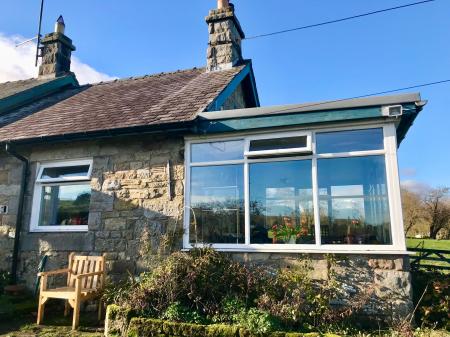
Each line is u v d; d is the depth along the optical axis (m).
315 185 6.19
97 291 6.25
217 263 5.99
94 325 5.96
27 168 8.10
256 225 6.43
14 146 8.11
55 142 7.71
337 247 5.87
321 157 6.23
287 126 6.38
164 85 10.02
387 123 5.96
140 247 6.83
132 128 6.87
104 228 7.20
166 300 5.47
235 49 10.47
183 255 6.01
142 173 7.17
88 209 7.62
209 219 6.67
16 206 8.03
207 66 10.30
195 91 8.59
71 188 7.90
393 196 5.75
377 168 5.98
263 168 6.59
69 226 7.64
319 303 5.38
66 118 8.68
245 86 10.78
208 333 4.80
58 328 5.79
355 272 5.68
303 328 4.98
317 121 6.12
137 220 7.01
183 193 6.82
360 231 5.90
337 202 6.10
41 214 7.98
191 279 5.56
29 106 10.72
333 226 6.04
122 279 6.81
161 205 6.91
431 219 24.17
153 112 7.61
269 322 4.78
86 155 7.66
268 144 6.59
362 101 5.89
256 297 5.58
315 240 6.03
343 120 6.04
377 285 5.56
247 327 4.78
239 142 6.76
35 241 7.69
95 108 9.06
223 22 10.37
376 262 5.63
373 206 5.91
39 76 12.86
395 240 5.63
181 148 7.01
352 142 6.14
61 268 7.35
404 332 4.81
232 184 6.70
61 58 12.93
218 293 5.54
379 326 5.16
